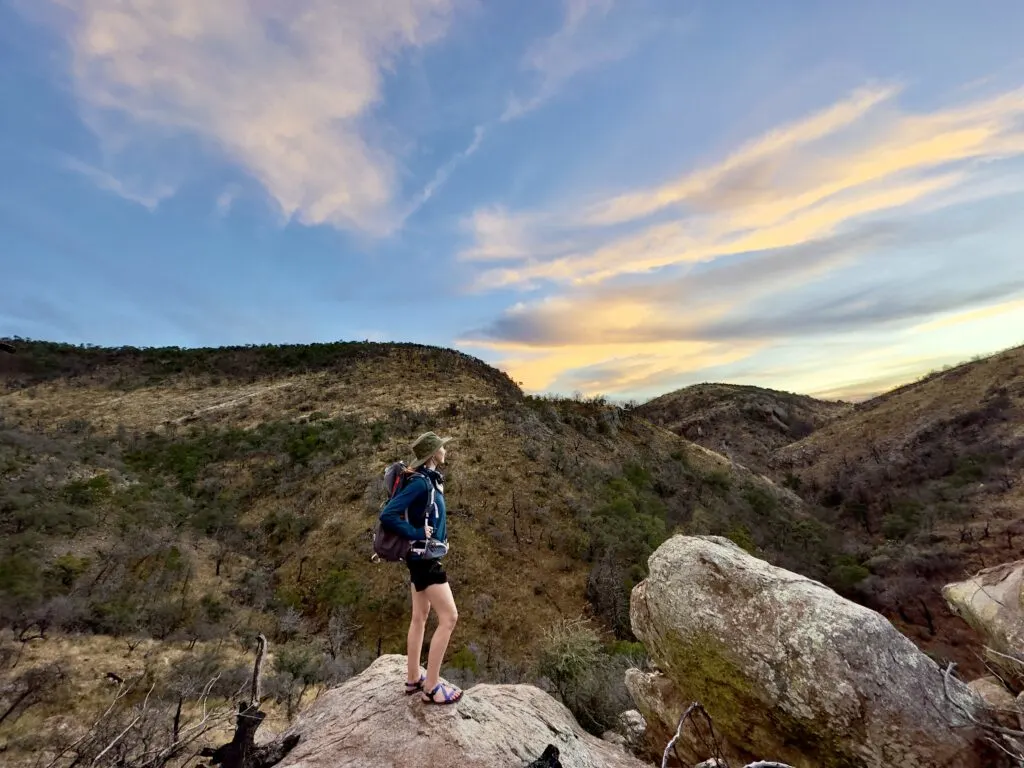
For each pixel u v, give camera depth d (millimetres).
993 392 86125
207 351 143875
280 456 66000
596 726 9367
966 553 47031
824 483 90500
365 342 149375
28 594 27828
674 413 167875
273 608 36625
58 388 107000
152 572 37312
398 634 33594
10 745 14031
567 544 42906
